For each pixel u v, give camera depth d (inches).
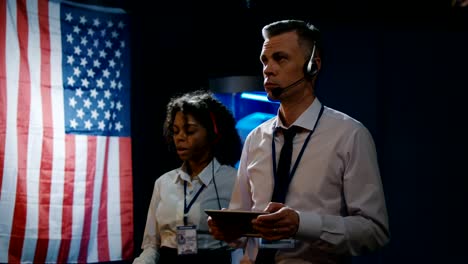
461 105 150.6
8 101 141.5
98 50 157.6
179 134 112.3
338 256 75.3
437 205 150.3
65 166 149.6
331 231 69.2
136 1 170.1
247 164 83.7
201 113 112.7
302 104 79.1
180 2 169.3
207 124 113.1
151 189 167.5
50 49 149.4
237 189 85.0
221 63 163.5
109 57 159.3
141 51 169.8
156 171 167.6
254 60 160.2
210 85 152.0
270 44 77.9
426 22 154.3
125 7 169.0
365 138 75.7
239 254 111.3
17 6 144.7
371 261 151.3
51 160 147.4
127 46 162.6
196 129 112.0
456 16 152.7
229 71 162.2
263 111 151.1
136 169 167.6
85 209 152.2
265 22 160.2
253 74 159.9
